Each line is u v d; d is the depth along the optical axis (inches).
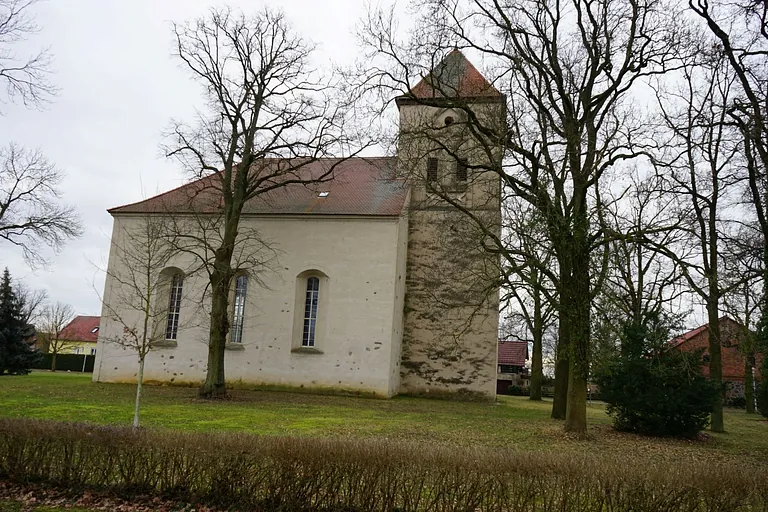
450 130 898.7
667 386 732.0
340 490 293.9
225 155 1028.5
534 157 705.0
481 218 987.3
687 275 600.7
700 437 741.3
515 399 1483.8
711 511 269.0
